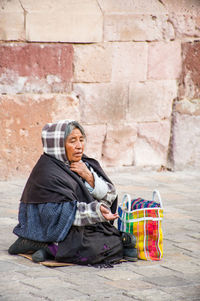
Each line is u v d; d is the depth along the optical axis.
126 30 12.42
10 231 7.91
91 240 6.53
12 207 9.34
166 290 5.84
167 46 12.94
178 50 13.08
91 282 5.98
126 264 6.68
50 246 6.57
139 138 12.93
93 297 5.54
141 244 6.86
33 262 6.58
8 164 11.50
